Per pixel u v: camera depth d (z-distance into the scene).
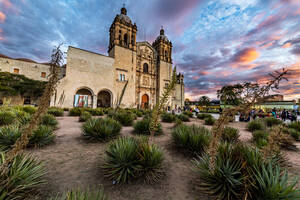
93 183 2.22
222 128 1.60
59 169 2.63
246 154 2.31
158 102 2.50
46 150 3.61
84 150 3.75
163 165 2.79
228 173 1.93
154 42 41.00
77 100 23.48
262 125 7.92
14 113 6.74
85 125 4.97
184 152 3.84
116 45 28.81
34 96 25.58
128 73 29.91
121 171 2.31
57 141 4.50
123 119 8.39
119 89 28.27
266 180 1.77
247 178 1.69
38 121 1.37
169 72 38.12
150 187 2.20
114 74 27.92
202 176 2.22
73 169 2.67
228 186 1.86
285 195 1.51
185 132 3.95
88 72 24.86
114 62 28.12
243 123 11.73
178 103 39.03
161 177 2.52
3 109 7.70
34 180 1.96
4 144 3.25
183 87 40.88
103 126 4.74
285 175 1.88
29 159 2.21
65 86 22.25
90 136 4.60
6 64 25.11
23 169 1.83
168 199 1.91
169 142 4.84
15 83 23.00
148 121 6.16
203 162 2.43
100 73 26.16
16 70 26.08
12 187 1.61
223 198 1.87
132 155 2.50
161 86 35.66
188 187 2.23
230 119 1.54
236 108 1.48
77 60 23.94
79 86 23.73
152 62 36.06
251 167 2.00
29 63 27.58
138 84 32.72
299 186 2.23
